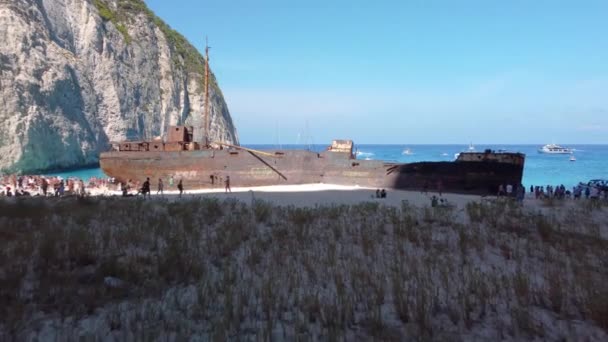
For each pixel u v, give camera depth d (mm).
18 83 54938
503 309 7871
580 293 8555
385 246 11758
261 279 9055
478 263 10633
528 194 31734
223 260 10305
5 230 12172
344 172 34562
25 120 54062
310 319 7188
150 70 83750
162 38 91312
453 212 16625
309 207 18297
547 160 124125
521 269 10250
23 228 12805
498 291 8531
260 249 11102
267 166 34625
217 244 11375
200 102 93625
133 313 7129
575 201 20312
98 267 9125
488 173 29344
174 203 18547
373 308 7648
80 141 64438
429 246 11734
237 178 34344
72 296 7574
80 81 66938
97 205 17672
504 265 10594
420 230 13266
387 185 32875
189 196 25594
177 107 88000
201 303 7539
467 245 11781
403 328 6980
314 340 6480
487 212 15836
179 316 7066
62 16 69000
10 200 19484
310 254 10789
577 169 88000
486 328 7156
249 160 34469
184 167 34688
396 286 8297
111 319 6805
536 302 8156
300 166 35156
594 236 13094
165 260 9578
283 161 34938
